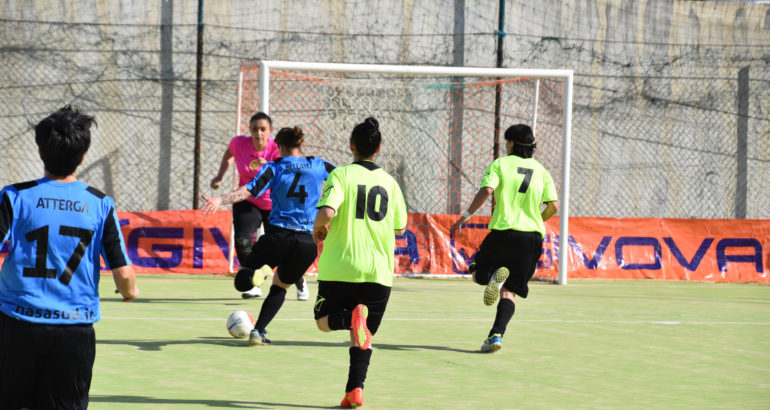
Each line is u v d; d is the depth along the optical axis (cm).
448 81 2931
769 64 3036
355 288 1003
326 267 998
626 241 2722
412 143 2916
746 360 1348
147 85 2769
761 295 2400
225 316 1716
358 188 1006
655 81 3002
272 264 1391
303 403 976
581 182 2969
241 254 1891
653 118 3002
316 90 2847
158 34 2769
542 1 2953
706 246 2750
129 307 1816
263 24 2817
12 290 658
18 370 656
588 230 2711
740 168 3041
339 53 2864
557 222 2706
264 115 1903
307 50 2845
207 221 2556
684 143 3019
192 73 2786
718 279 2733
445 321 1731
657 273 2717
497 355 1348
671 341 1534
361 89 2884
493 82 2800
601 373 1214
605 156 2983
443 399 1015
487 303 1303
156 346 1350
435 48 2912
